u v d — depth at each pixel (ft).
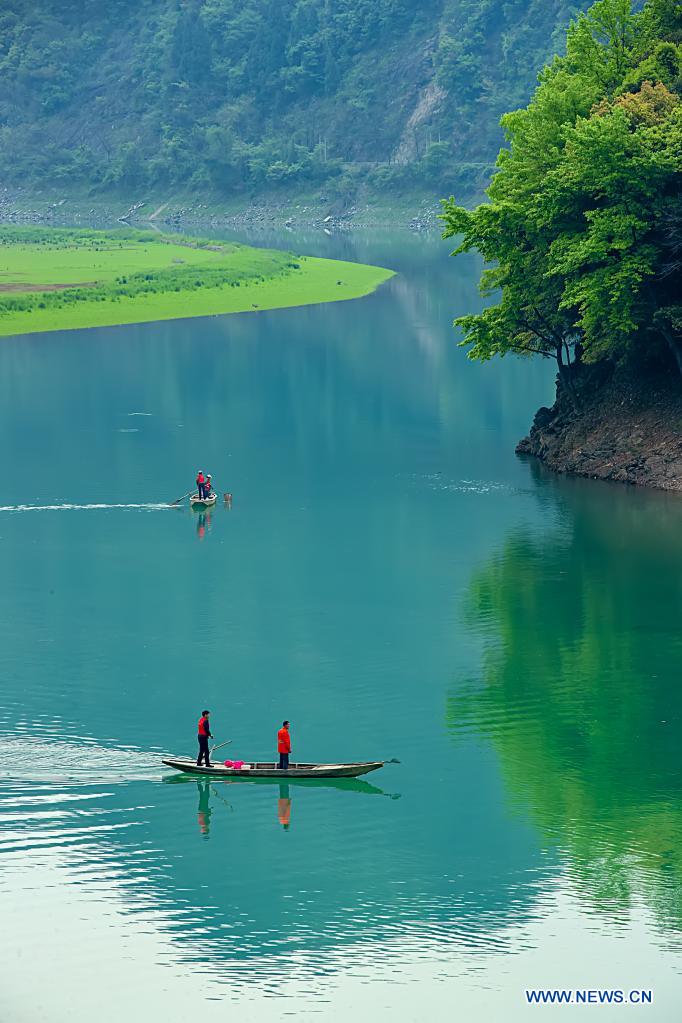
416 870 357.82
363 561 610.65
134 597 565.12
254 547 634.43
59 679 477.36
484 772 411.54
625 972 321.32
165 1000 309.42
